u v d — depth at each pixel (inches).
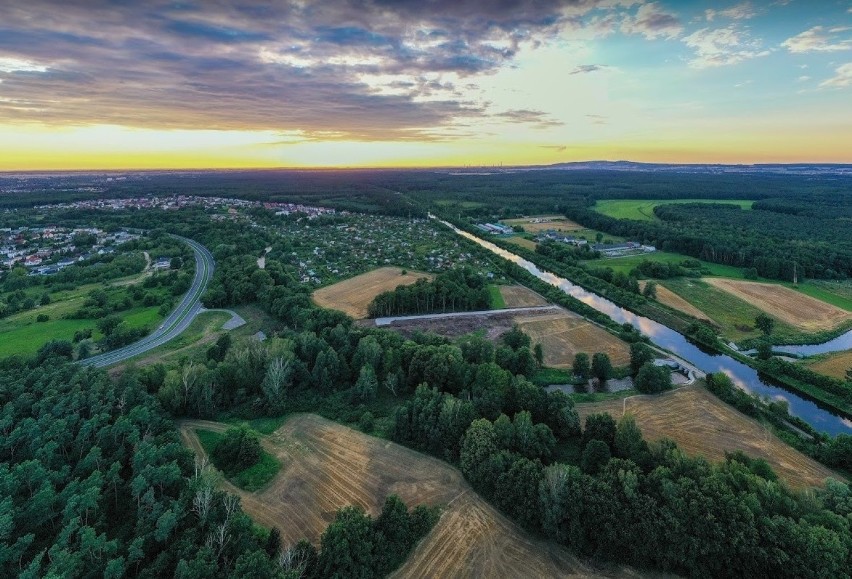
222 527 2315.5
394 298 6392.7
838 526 2241.6
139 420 3353.8
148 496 2517.2
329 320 5447.8
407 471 3196.4
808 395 4399.6
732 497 2365.9
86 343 5177.2
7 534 2192.4
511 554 2495.1
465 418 3373.5
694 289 7603.4
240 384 4160.9
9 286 7367.1
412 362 4298.7
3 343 5359.3
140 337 5639.8
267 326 6018.7
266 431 3703.3
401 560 2438.5
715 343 5511.8
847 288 7485.2
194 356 5039.4
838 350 5339.6
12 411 3267.7
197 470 2901.1
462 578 2351.1
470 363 4517.7
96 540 2191.2
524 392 3654.0
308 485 3068.4
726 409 4003.4
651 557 2377.0
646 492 2532.0
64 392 3629.4
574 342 5556.1
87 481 2628.0
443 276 7244.1
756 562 2219.5
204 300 6707.7
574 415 3503.9
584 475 2632.9
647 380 4288.9
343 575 2224.4
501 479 2797.7
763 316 5880.9
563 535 2502.5
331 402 4077.3
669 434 3646.7
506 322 6195.9
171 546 2314.2
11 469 2765.7
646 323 6530.5
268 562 2138.3
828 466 3260.3
